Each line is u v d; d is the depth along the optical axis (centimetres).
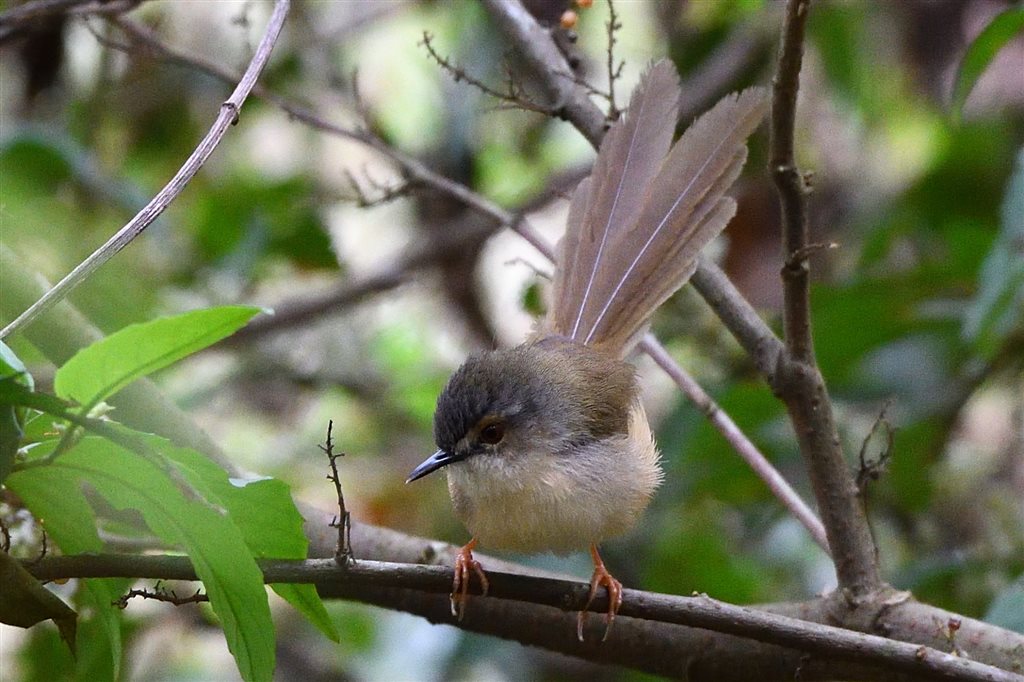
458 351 1512
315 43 1407
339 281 1427
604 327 879
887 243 1222
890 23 1352
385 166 1473
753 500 1169
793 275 726
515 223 942
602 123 902
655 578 1187
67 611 531
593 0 926
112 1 986
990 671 611
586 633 794
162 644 1223
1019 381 1212
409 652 1234
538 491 795
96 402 524
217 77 1055
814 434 755
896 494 1152
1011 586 845
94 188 1138
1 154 1087
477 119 1437
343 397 1433
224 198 1313
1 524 587
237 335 1290
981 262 1091
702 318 1254
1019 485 1230
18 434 493
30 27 1016
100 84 1267
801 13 653
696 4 1388
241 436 1390
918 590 1054
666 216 867
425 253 1372
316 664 1247
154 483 534
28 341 730
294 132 1452
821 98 1380
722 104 873
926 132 1388
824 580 1267
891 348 1133
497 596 685
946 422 1116
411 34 1467
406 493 1267
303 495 1280
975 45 901
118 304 1010
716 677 764
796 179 697
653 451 856
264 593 555
